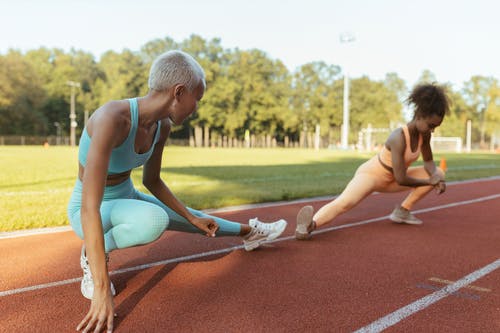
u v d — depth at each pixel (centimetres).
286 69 7350
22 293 297
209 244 441
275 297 292
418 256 404
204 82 255
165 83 240
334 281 328
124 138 246
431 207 727
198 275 340
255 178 1204
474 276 344
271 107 6725
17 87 6009
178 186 950
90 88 7356
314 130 7400
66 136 7075
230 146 6856
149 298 289
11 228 498
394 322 253
